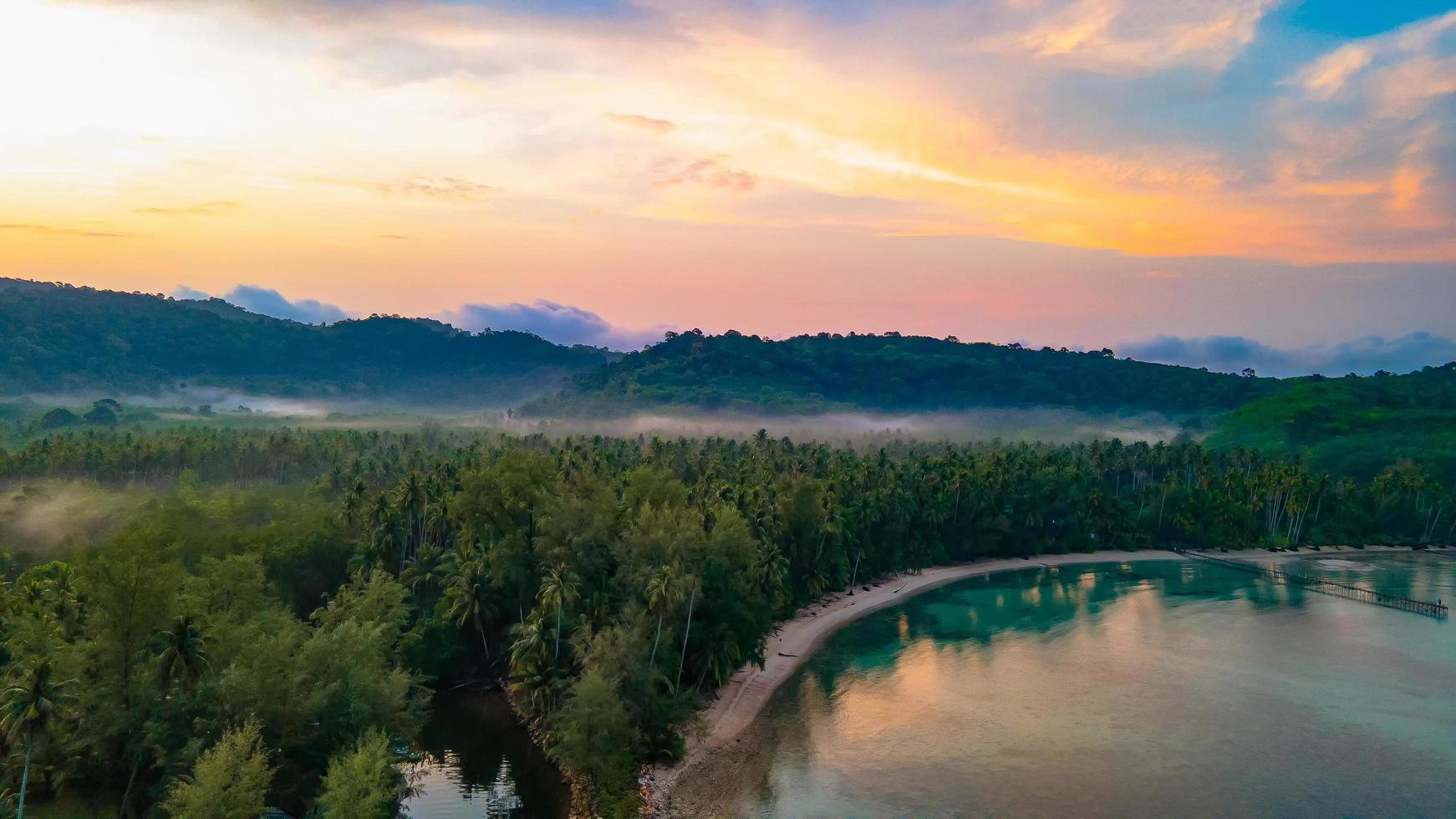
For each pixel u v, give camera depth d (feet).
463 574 411.54
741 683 428.97
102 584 288.51
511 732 369.50
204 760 237.04
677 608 369.91
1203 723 388.37
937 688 433.48
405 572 458.09
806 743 361.92
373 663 300.20
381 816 259.80
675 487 495.41
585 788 314.14
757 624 419.13
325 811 247.91
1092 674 458.50
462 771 338.13
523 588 409.28
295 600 463.83
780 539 572.10
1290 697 423.23
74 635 337.11
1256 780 331.36
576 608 374.02
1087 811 304.91
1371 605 629.92
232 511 568.00
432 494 533.96
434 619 412.57
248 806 236.84
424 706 377.50
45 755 264.52
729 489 597.93
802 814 300.40
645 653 339.16
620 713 307.37
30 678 247.70
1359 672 465.06
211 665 282.36
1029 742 364.99
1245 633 545.03
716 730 371.15
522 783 329.72
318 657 289.12
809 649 499.92
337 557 491.72
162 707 271.90
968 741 365.20
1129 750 357.41
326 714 282.97
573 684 325.62
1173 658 489.26
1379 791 322.55
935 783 325.83
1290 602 639.76
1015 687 435.53
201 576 413.18
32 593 374.43
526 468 450.71
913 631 545.03
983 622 571.28
